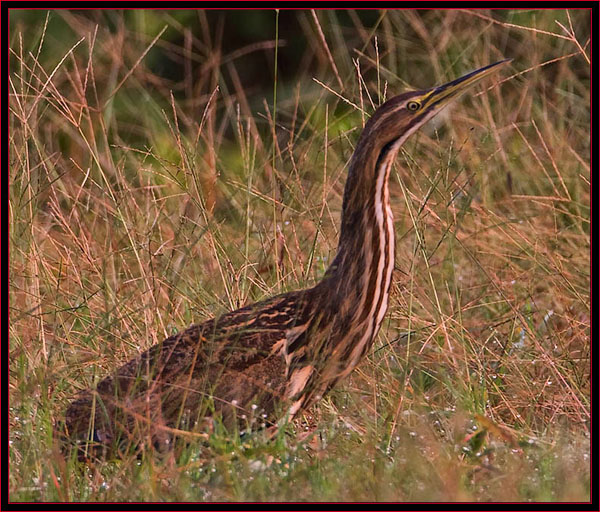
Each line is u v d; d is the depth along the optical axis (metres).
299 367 9.08
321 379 9.14
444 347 10.88
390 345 10.48
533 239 12.61
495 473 8.10
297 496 7.75
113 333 10.53
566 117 15.69
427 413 9.50
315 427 9.77
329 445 8.81
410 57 17.11
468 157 14.22
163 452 8.69
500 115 15.09
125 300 11.07
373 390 9.91
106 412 8.64
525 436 9.07
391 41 16.50
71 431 8.88
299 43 20.02
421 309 11.45
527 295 11.78
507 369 10.78
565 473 8.05
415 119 9.12
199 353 9.02
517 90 16.41
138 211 12.35
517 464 8.29
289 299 9.27
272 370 9.02
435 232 12.92
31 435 8.73
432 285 10.88
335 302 9.13
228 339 9.06
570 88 15.69
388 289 9.30
